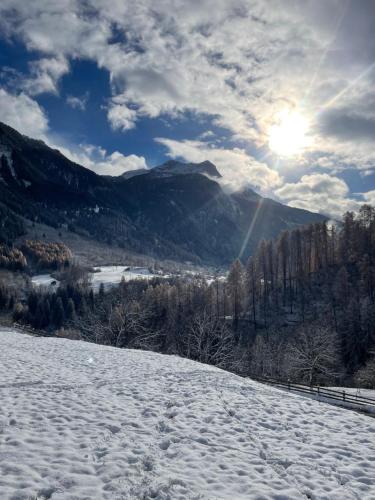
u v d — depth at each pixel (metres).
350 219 95.75
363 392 31.56
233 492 8.57
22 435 10.65
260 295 97.25
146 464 9.62
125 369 22.47
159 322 71.31
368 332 57.34
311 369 46.44
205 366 26.69
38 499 7.53
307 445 12.00
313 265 100.75
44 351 27.89
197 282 108.38
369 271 73.56
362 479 9.84
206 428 12.71
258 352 55.81
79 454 9.77
